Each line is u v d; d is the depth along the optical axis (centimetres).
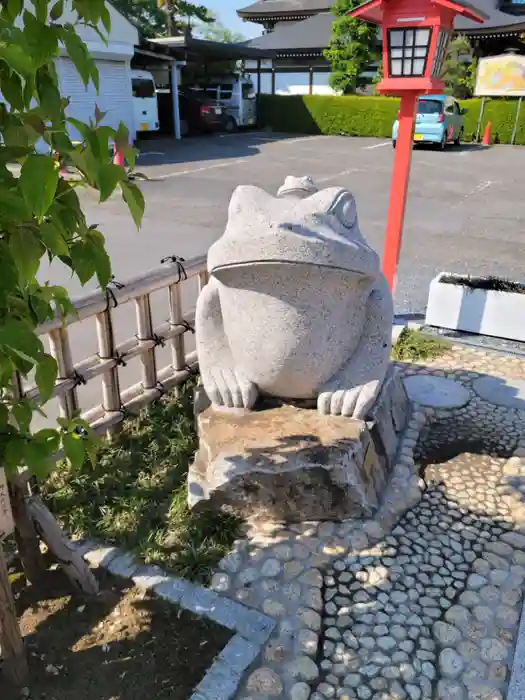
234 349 333
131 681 241
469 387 466
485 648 255
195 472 321
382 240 909
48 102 174
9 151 162
